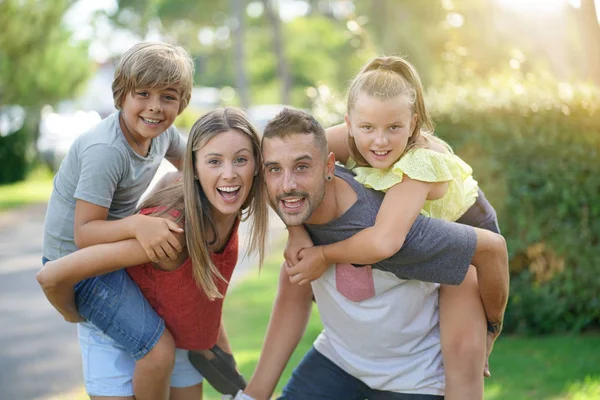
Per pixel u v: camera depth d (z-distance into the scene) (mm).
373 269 3002
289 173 2797
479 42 11352
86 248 2984
